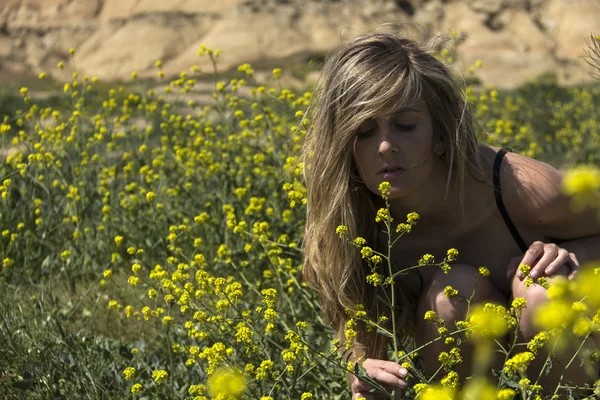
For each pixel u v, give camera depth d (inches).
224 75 1098.1
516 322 106.8
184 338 146.3
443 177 119.2
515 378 104.3
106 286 186.5
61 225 200.2
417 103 112.0
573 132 350.6
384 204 124.0
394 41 115.5
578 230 121.8
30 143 250.4
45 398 128.6
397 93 110.7
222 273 186.7
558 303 85.3
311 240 125.1
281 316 151.0
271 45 1765.5
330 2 1833.2
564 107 424.2
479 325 101.0
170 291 137.1
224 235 197.5
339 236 120.4
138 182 239.8
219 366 122.6
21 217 207.3
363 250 115.1
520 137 293.0
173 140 257.1
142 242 202.1
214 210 208.1
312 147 122.3
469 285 117.2
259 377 112.0
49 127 245.9
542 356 114.9
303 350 116.1
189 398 119.5
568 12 1886.1
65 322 162.2
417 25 124.0
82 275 194.9
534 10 1894.7
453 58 142.9
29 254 189.2
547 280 113.8
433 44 120.4
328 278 124.4
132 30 1855.3
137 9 1998.0
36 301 159.2
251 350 117.9
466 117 117.5
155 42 1818.4
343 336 126.5
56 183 219.9
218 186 218.2
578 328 89.5
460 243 124.5
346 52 116.0
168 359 142.3
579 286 87.7
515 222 121.3
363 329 125.2
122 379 134.7
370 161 114.2
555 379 115.5
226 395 94.4
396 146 111.6
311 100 124.9
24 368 135.5
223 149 235.6
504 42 1801.2
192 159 226.2
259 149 221.6
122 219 215.9
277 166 218.7
